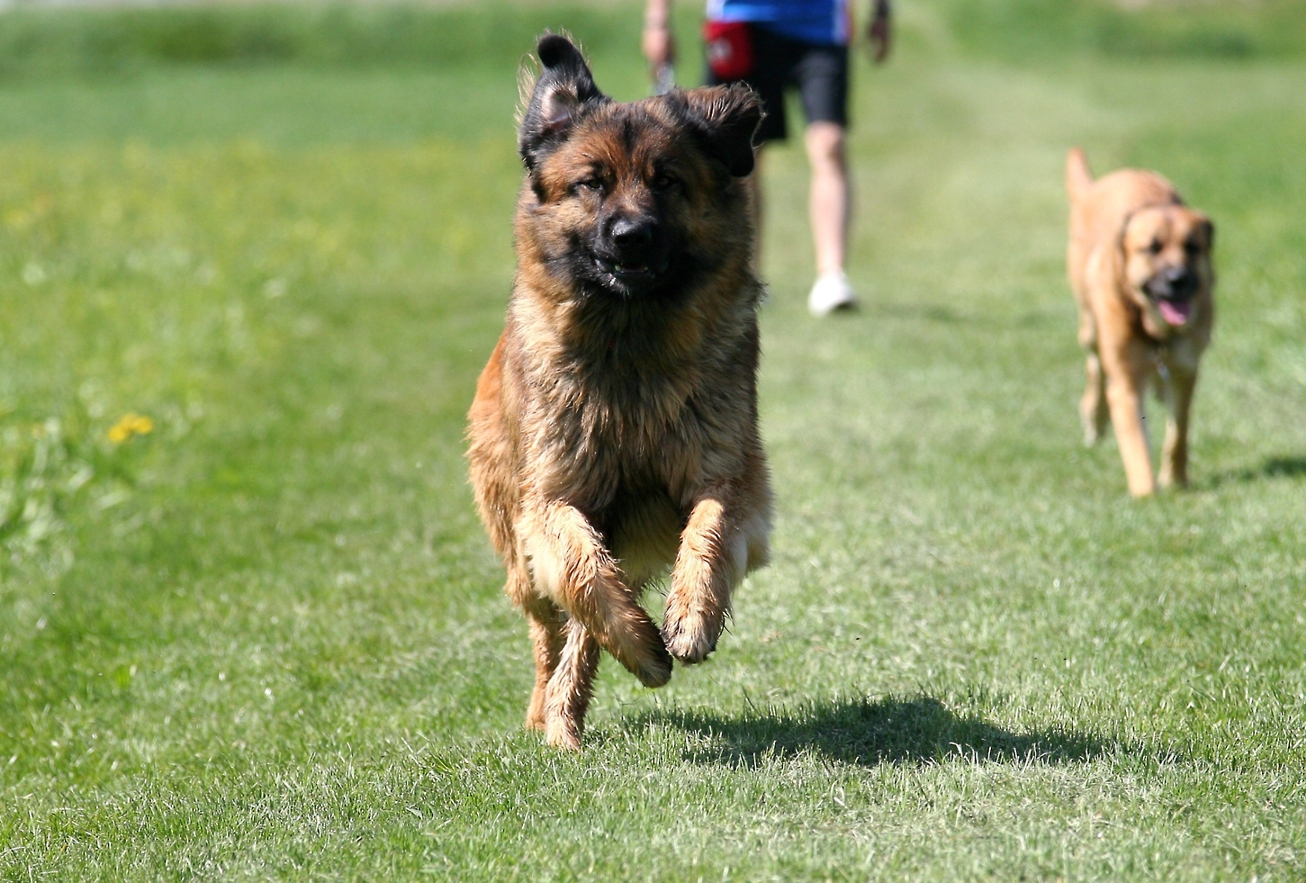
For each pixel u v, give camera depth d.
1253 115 42.81
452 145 40.34
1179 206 11.78
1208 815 5.66
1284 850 5.36
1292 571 8.93
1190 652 7.83
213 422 14.57
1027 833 5.45
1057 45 71.75
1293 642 7.86
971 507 10.65
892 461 12.00
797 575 9.54
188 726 8.07
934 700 7.29
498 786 6.30
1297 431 12.52
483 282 22.12
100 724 8.21
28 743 8.02
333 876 5.45
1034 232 25.44
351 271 23.02
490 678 8.38
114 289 19.66
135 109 53.88
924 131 43.00
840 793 5.97
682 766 6.46
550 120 7.47
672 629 6.41
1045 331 17.20
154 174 32.88
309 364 16.83
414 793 6.35
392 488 12.28
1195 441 12.48
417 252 24.48
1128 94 53.09
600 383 6.93
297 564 10.54
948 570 9.45
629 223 6.68
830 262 18.55
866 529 10.30
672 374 6.92
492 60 75.19
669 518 7.29
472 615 9.38
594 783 6.24
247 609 9.72
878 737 6.90
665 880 5.20
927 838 5.49
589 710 7.82
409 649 8.93
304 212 27.89
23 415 13.87
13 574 10.88
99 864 5.90
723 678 8.01
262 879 5.48
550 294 7.10
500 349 7.88
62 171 32.84
